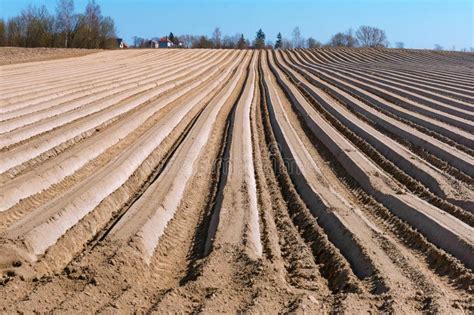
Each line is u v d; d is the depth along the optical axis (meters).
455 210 11.50
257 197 12.74
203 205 12.32
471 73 41.84
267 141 19.28
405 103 25.94
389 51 69.94
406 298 7.45
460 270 8.51
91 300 7.13
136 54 58.16
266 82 36.81
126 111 22.78
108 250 8.76
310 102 28.56
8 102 22.94
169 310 6.94
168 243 9.85
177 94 28.70
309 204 12.17
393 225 10.87
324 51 70.62
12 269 7.88
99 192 11.80
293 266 8.91
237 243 9.36
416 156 15.85
